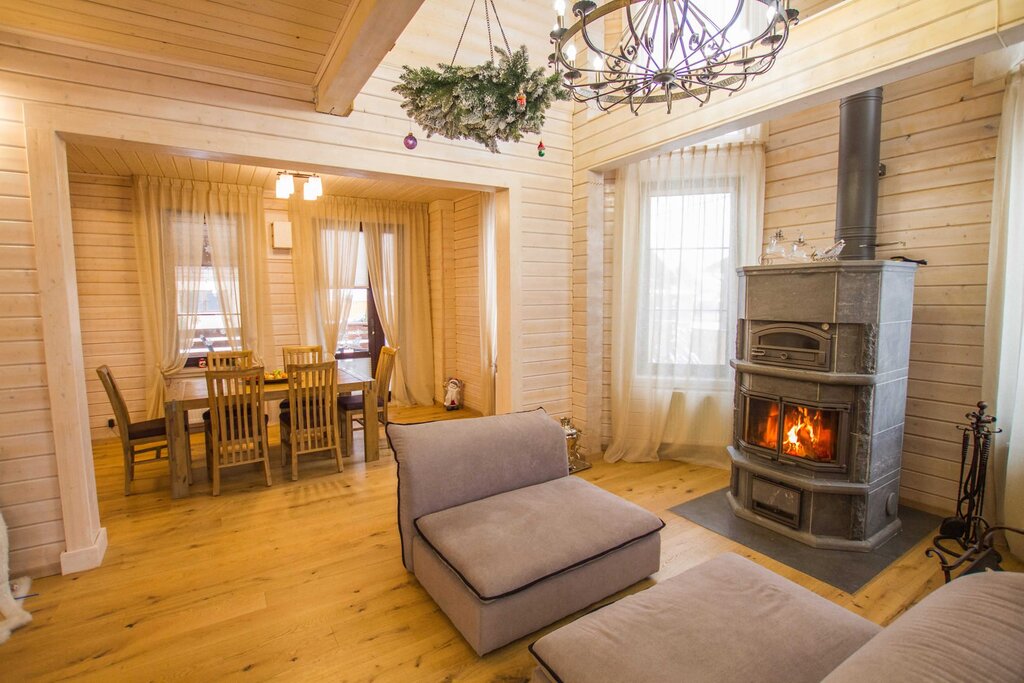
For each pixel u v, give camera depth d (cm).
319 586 239
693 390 402
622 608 158
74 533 250
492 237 536
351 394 473
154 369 488
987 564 210
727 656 135
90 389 472
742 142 368
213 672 185
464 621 191
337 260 579
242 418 356
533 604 192
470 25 357
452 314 636
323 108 292
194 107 265
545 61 394
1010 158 252
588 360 420
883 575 242
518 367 406
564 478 271
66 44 235
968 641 86
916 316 305
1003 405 261
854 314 252
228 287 519
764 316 291
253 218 529
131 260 483
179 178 486
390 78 324
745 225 371
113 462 420
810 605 157
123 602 226
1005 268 258
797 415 281
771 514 291
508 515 222
